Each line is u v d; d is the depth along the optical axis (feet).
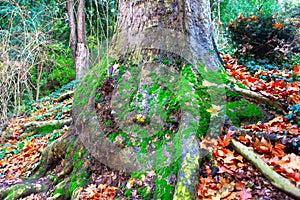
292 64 14.62
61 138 12.54
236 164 7.81
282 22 14.79
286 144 8.00
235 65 14.44
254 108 9.78
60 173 11.30
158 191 8.03
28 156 15.10
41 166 12.96
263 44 14.52
